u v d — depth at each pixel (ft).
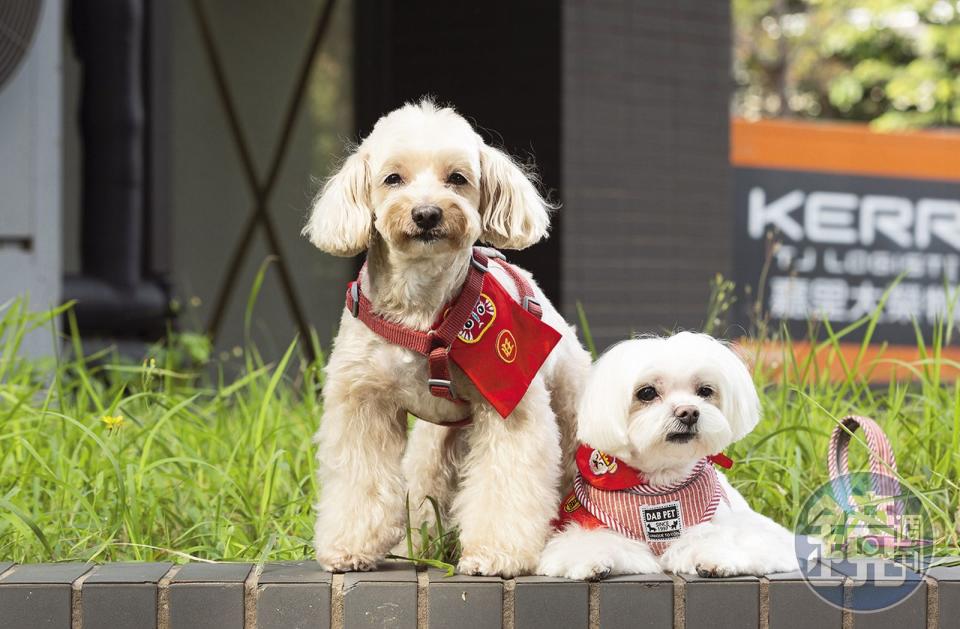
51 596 9.25
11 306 17.40
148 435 12.84
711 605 9.45
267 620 9.34
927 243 30.83
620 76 24.56
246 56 29.96
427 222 9.49
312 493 12.22
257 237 30.25
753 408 10.25
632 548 9.82
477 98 25.30
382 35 27.25
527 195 10.49
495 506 9.73
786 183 29.12
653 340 10.24
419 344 9.73
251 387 15.94
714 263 25.95
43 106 19.42
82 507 11.90
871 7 58.34
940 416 13.17
